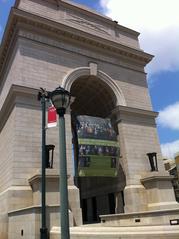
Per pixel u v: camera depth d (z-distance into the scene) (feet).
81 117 93.97
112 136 96.37
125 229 42.32
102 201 107.65
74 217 74.95
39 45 93.56
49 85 89.81
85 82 104.22
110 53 110.83
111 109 107.55
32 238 55.31
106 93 107.14
